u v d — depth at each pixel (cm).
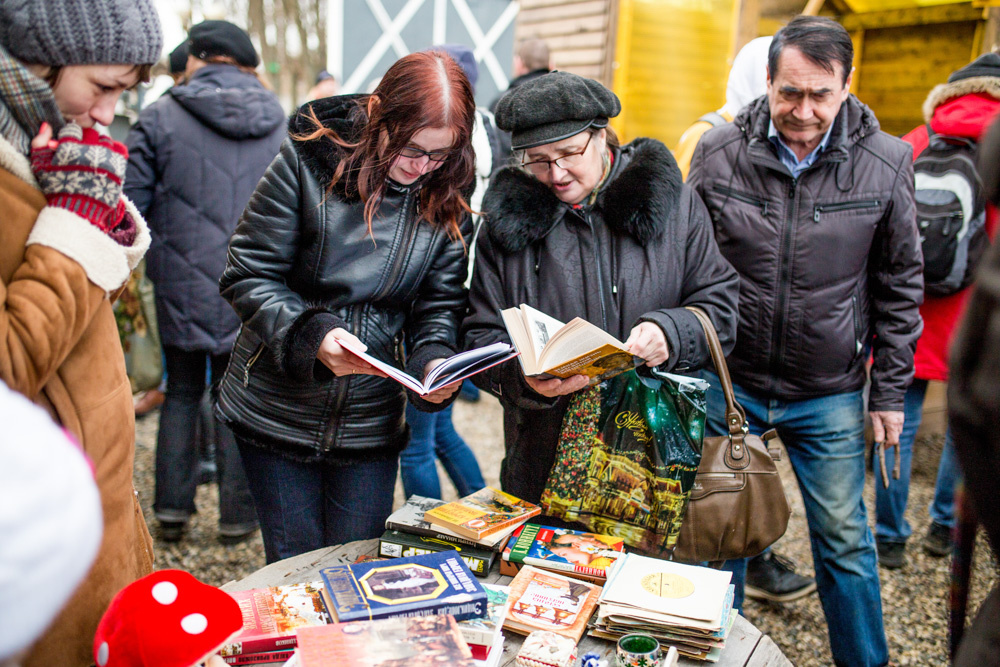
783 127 215
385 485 201
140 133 290
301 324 169
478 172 296
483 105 554
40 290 108
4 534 53
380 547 171
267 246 175
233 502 315
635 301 187
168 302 300
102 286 117
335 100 179
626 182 182
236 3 1267
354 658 114
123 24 115
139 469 397
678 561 185
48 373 112
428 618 124
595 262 188
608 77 624
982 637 88
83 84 117
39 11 108
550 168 180
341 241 177
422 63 166
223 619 116
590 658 132
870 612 225
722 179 235
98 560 123
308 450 188
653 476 174
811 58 202
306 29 1302
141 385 329
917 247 222
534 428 192
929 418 437
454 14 526
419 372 181
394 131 164
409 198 182
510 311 167
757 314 230
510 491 199
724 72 588
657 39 606
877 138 222
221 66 294
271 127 301
